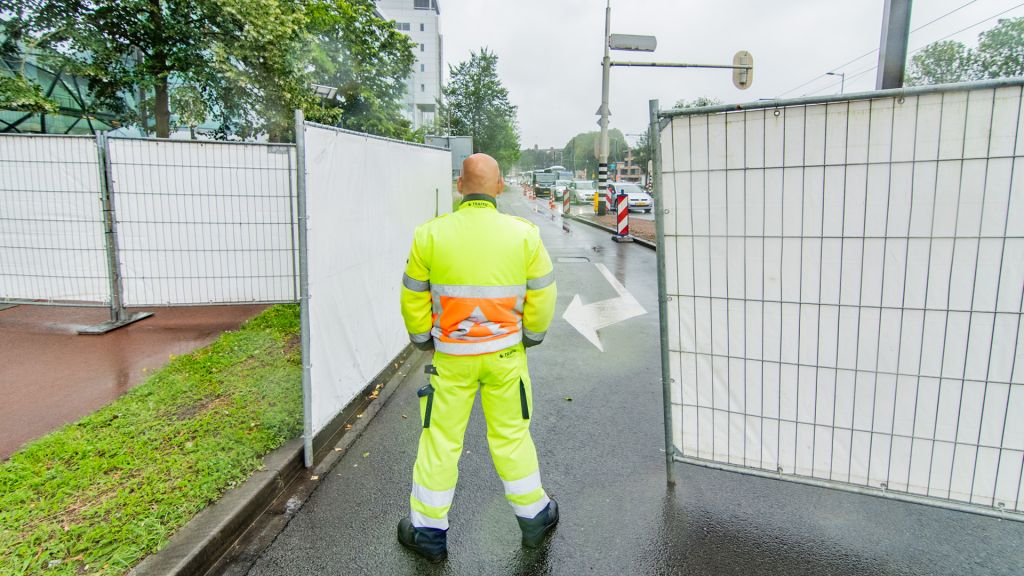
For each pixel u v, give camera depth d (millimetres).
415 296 2674
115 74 9758
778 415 2994
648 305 8602
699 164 2883
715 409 3160
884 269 2627
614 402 4852
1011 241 2408
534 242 2678
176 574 2553
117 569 2549
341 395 4258
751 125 2729
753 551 2873
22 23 8859
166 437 3809
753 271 2889
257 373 5047
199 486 3174
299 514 3223
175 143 6438
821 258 2732
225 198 6625
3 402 4488
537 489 2846
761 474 3084
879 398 2760
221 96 10555
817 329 2814
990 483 2646
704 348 3111
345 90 16109
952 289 2537
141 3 9023
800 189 2701
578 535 3020
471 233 2588
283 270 6863
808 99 2576
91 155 6371
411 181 6184
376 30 17016
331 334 4039
